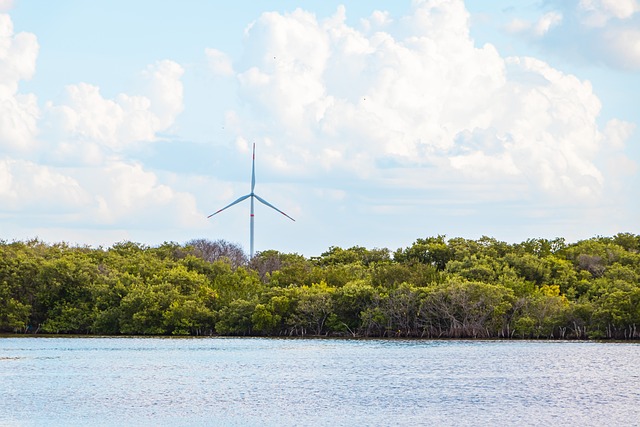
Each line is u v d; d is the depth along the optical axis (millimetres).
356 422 91250
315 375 129750
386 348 175875
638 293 189375
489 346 179000
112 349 173250
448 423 90750
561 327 196875
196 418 93375
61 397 106625
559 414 95688
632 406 100750
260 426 89188
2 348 174500
